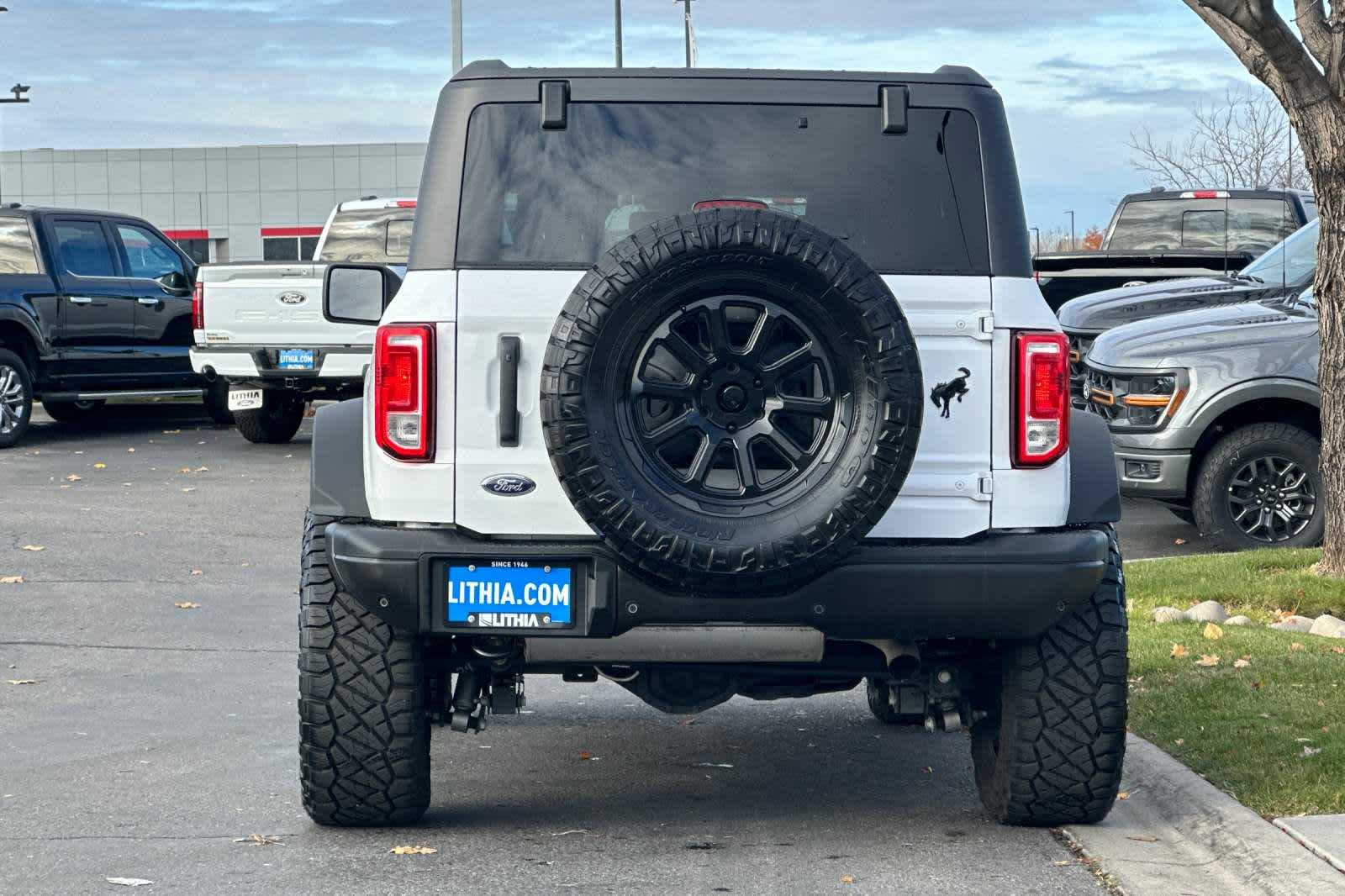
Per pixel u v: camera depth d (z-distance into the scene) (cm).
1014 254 532
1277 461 1152
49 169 6306
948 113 540
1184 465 1157
